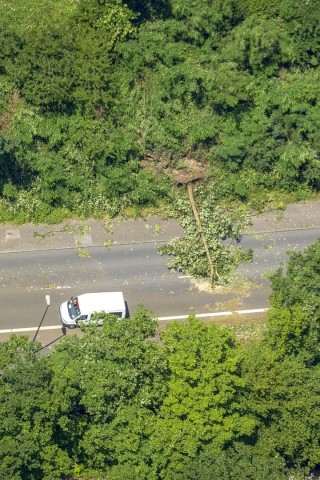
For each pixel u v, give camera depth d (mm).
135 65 87938
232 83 87750
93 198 85625
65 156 85750
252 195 88062
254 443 72562
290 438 71875
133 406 70125
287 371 72312
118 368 70062
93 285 82188
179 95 88125
